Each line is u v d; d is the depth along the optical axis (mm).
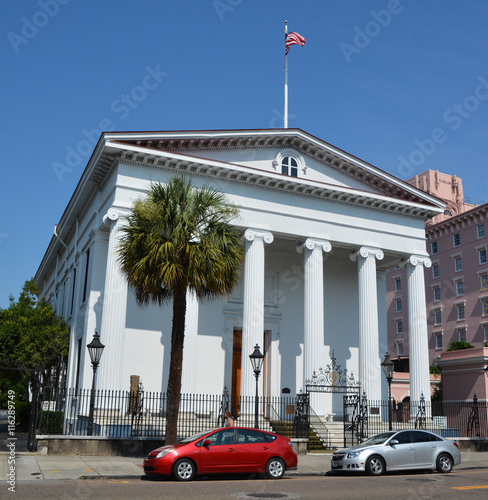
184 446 16859
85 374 28453
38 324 36188
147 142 29266
